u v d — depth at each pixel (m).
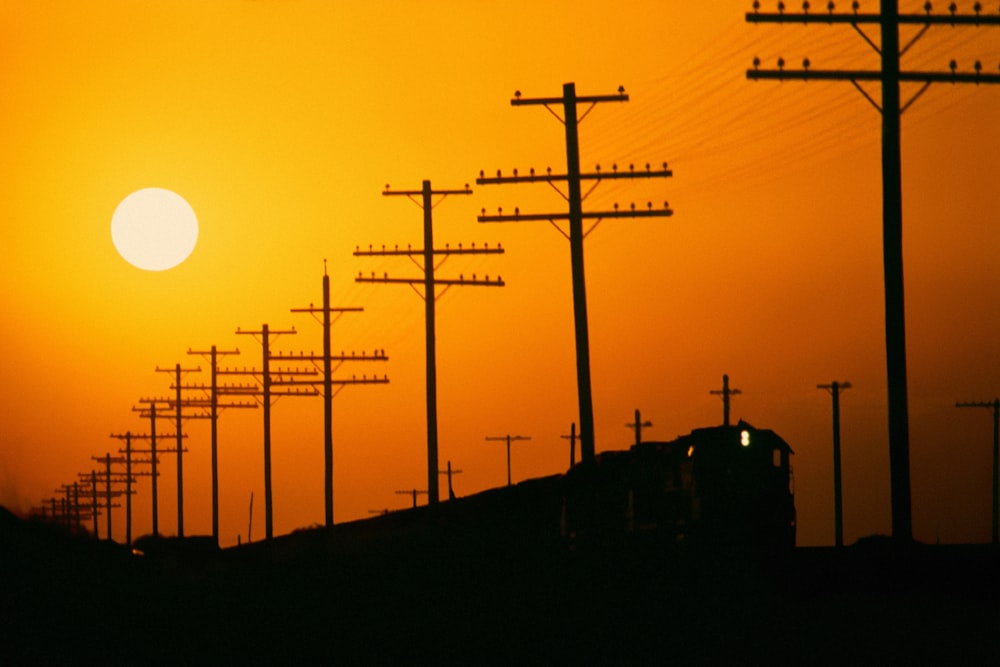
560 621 99.31
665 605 106.69
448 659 79.44
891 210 100.06
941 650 75.88
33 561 149.00
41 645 90.25
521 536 138.38
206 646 90.25
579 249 139.12
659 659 74.69
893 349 100.75
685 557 116.38
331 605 124.69
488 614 108.25
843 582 113.06
